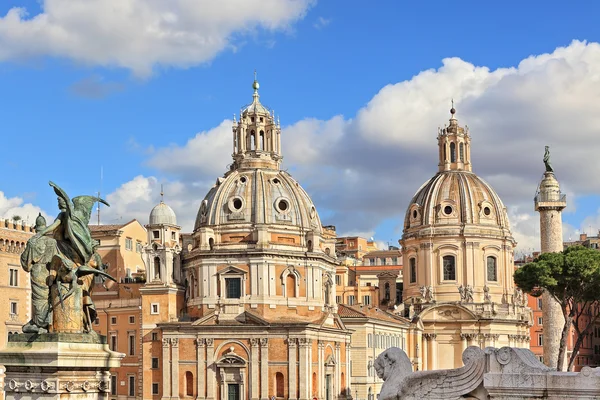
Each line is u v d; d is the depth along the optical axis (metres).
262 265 121.38
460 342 145.00
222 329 118.19
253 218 124.38
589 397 16.64
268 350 116.69
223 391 117.50
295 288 123.06
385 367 19.08
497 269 148.88
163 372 120.12
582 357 173.88
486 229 148.25
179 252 129.88
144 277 135.75
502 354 17.62
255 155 130.62
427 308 146.12
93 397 23.38
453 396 18.02
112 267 144.62
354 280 176.38
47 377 22.61
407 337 145.62
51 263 23.75
